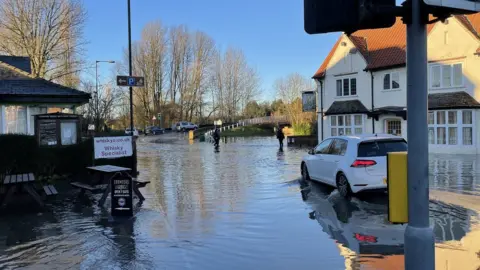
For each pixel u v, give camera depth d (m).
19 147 11.98
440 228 7.36
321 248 6.42
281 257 6.04
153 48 81.50
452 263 5.68
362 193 11.05
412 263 2.80
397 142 10.75
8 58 21.11
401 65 27.44
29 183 10.03
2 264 5.85
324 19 2.83
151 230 7.57
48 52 41.56
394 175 2.90
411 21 2.79
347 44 31.80
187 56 85.88
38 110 17.89
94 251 6.39
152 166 19.02
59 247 6.60
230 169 17.44
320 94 34.22
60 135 14.35
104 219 8.46
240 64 89.12
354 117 31.16
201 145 37.97
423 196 2.79
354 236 7.04
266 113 89.25
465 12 2.79
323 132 33.91
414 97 2.79
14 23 39.72
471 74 24.25
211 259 6.00
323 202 10.01
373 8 2.75
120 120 71.00
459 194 10.62
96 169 10.23
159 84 83.69
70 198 10.87
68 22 42.16
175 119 84.62
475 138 24.16
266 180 13.91
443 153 25.06
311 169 12.99
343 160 10.82
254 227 7.72
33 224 8.09
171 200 10.46
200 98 85.94
